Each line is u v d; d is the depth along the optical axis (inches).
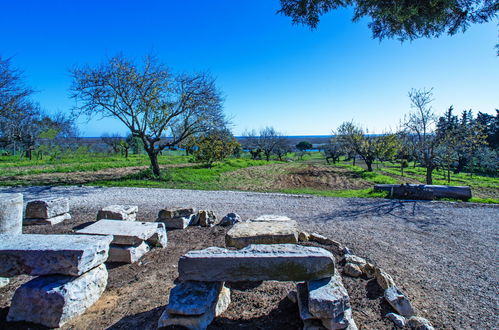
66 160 1050.7
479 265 193.2
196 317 105.0
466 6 205.8
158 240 206.7
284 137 2116.1
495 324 124.9
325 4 224.7
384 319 117.6
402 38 242.1
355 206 390.9
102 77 568.7
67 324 114.6
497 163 1133.7
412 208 379.9
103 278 140.6
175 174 682.8
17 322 115.0
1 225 178.9
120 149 1569.9
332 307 100.5
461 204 408.8
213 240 226.5
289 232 170.6
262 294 137.6
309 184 752.3
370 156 1114.7
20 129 973.8
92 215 311.9
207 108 629.3
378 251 213.2
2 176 627.5
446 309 136.2
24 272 121.6
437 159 620.1
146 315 120.2
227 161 1239.5
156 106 613.0
